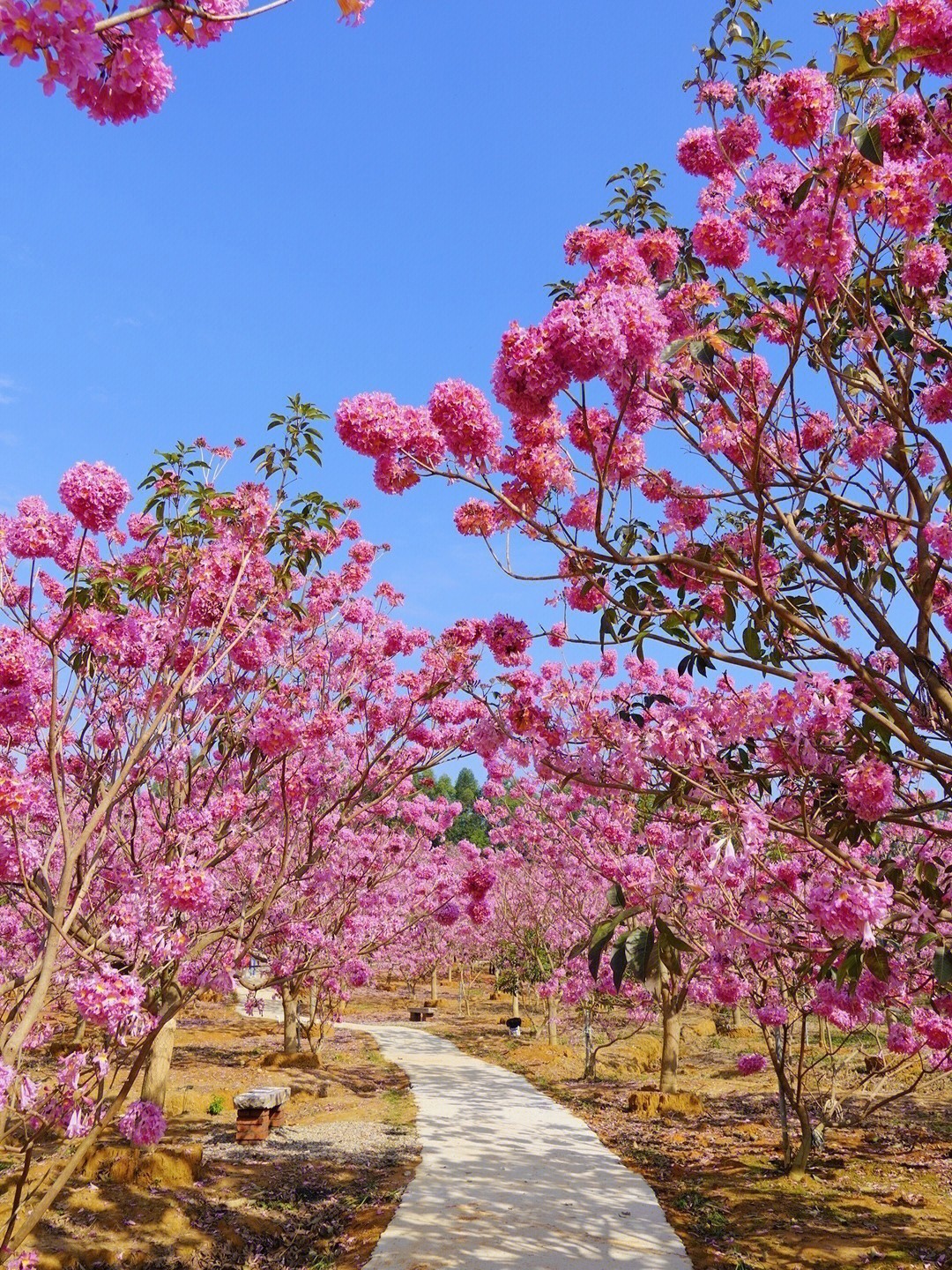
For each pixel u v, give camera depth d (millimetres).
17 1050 3463
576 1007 18938
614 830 8281
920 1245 6516
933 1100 11906
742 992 8719
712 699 4254
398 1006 29312
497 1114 11711
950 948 3203
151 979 4129
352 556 8281
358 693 8305
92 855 4406
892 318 4477
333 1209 7539
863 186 2805
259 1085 13016
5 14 1630
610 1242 6488
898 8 2992
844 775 3820
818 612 4523
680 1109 11844
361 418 3174
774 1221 7121
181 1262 6172
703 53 3928
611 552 3318
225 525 5207
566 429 3584
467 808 45281
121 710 5098
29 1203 6398
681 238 4297
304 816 7059
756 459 3248
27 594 4523
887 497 4590
